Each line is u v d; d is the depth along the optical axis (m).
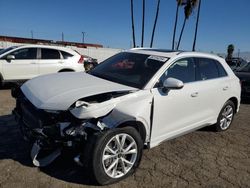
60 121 3.41
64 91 3.65
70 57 10.54
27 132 3.68
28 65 9.69
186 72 4.69
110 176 3.50
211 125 5.80
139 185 3.57
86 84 3.94
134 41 24.27
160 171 3.97
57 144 3.36
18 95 4.44
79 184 3.47
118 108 3.52
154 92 3.99
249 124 6.70
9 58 9.33
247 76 9.55
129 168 3.70
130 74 4.35
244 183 3.86
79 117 3.24
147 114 3.82
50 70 10.08
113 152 3.49
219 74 5.48
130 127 3.61
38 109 3.47
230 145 5.19
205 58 5.23
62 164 3.92
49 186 3.39
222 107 5.58
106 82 4.13
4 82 9.47
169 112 4.23
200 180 3.83
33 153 3.49
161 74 4.20
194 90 4.66
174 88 3.90
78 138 3.38
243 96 9.47
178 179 3.80
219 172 4.11
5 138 4.69
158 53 4.74
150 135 4.04
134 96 3.75
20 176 3.55
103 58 29.06
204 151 4.81
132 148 3.69
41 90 3.83
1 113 6.14
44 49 10.09
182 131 4.63
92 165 3.31
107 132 3.37
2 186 3.31
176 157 4.47
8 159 3.96
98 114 3.34
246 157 4.71
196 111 4.82
